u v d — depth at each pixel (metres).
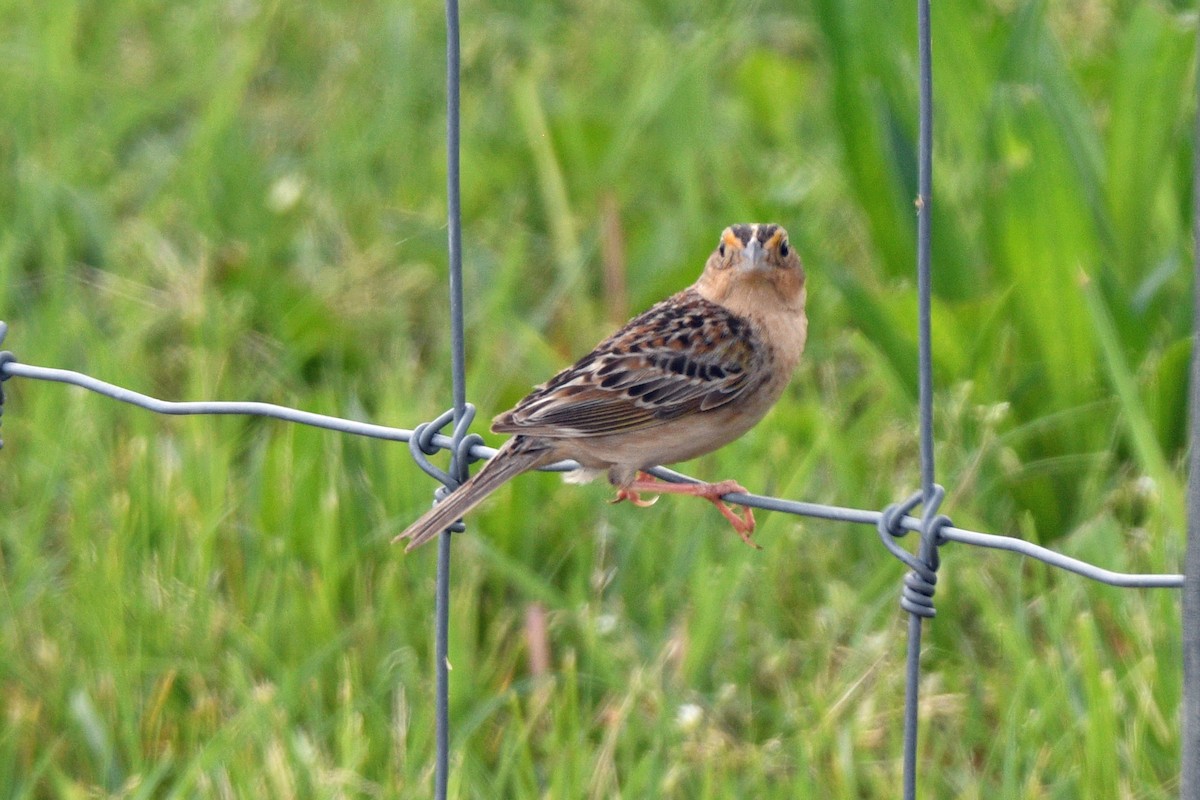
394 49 16.38
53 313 12.20
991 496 10.67
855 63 12.42
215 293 12.65
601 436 8.28
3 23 16.92
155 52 17.09
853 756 8.48
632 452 8.40
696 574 9.76
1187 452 10.52
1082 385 11.08
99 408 11.48
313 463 10.52
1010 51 12.01
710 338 8.50
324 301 12.68
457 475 7.49
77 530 10.14
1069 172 10.93
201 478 10.53
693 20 17.67
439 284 13.56
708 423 8.54
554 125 14.78
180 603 9.55
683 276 12.91
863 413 11.80
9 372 8.35
